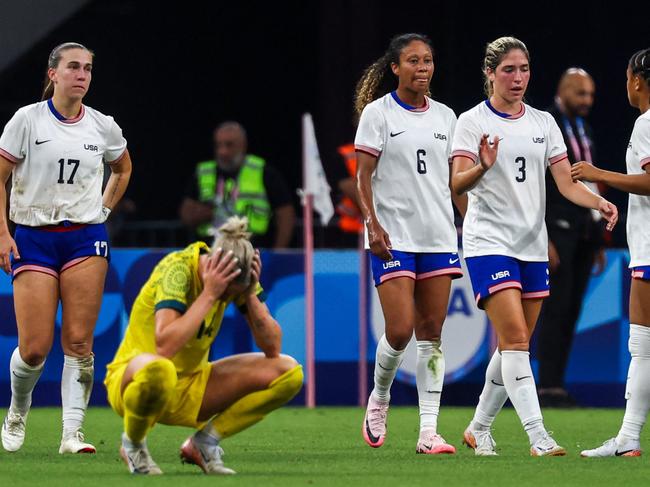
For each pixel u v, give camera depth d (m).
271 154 68.69
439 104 27.81
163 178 68.06
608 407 41.47
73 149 26.77
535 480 21.56
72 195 26.81
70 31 64.94
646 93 25.75
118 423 35.16
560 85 39.31
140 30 67.00
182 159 68.19
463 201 28.03
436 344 27.44
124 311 40.28
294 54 68.56
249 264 20.55
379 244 26.67
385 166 27.25
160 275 21.00
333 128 60.69
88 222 26.97
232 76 68.50
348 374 41.34
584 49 60.16
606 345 41.53
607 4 59.75
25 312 26.59
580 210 39.44
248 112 68.75
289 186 68.06
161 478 21.39
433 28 62.22
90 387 27.48
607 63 59.84
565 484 21.08
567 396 40.22
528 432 25.91
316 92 68.31
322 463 24.53
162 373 20.20
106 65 66.56
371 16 60.59
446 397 41.22
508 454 26.88
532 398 25.77
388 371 27.72
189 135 68.31
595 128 59.78
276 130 68.69
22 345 26.66
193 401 21.66
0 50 53.06
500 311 25.91
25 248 26.70
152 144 67.81
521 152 26.31
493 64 26.47
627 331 41.53
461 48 62.19
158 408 20.78
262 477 21.61
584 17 60.09
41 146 26.61
